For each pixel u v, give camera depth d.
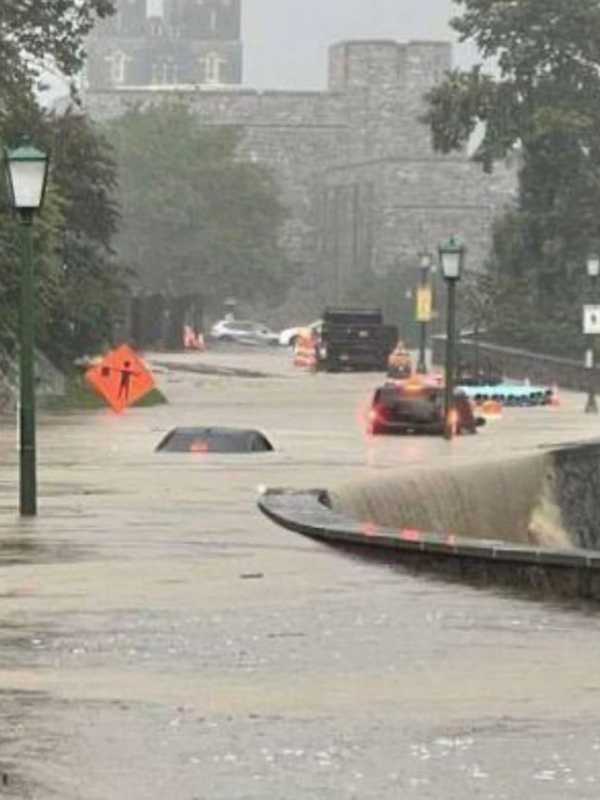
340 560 46.91
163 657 33.00
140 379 102.94
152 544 49.53
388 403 110.06
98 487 68.56
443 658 33.22
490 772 24.69
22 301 57.03
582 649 34.22
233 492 66.50
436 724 27.66
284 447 97.00
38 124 156.38
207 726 27.41
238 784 24.00
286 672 31.80
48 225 136.62
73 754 25.56
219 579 42.97
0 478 72.44
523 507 76.94
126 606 38.62
